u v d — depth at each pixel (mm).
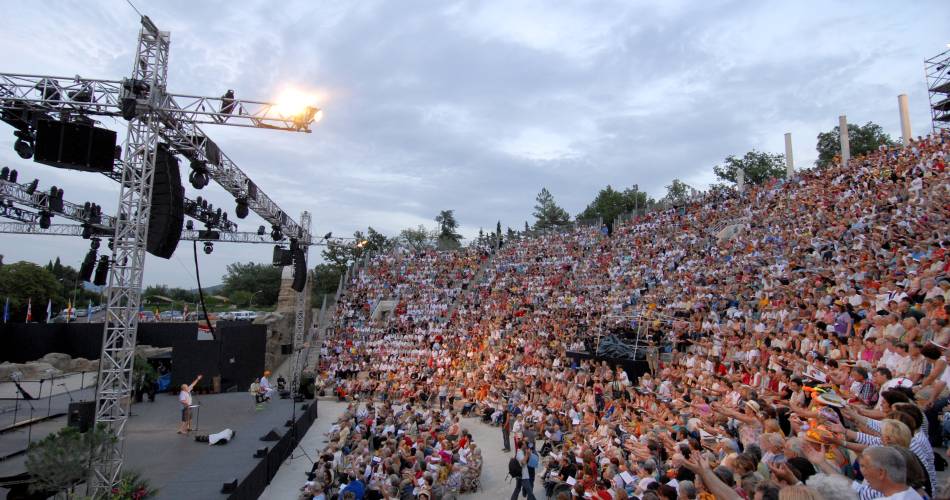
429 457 20125
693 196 51344
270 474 20844
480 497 20438
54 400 28750
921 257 18469
